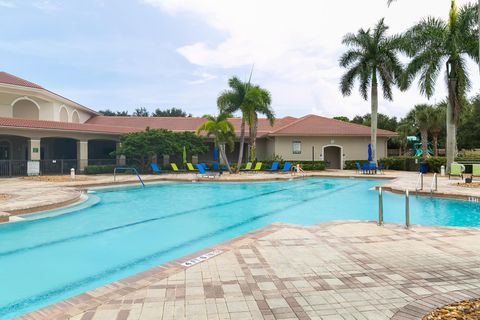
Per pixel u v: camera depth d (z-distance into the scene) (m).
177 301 3.72
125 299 3.77
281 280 4.35
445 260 5.16
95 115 37.88
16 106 26.98
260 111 26.52
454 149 21.89
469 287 4.11
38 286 5.12
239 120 37.56
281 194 15.82
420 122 38.62
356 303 3.68
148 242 7.60
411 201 12.93
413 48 22.52
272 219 10.33
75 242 7.56
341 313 3.45
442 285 4.18
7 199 11.57
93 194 15.56
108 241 7.68
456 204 12.12
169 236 8.15
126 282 4.27
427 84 21.75
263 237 6.55
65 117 30.09
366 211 11.55
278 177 21.19
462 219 10.11
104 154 33.72
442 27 21.80
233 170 25.84
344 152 32.12
